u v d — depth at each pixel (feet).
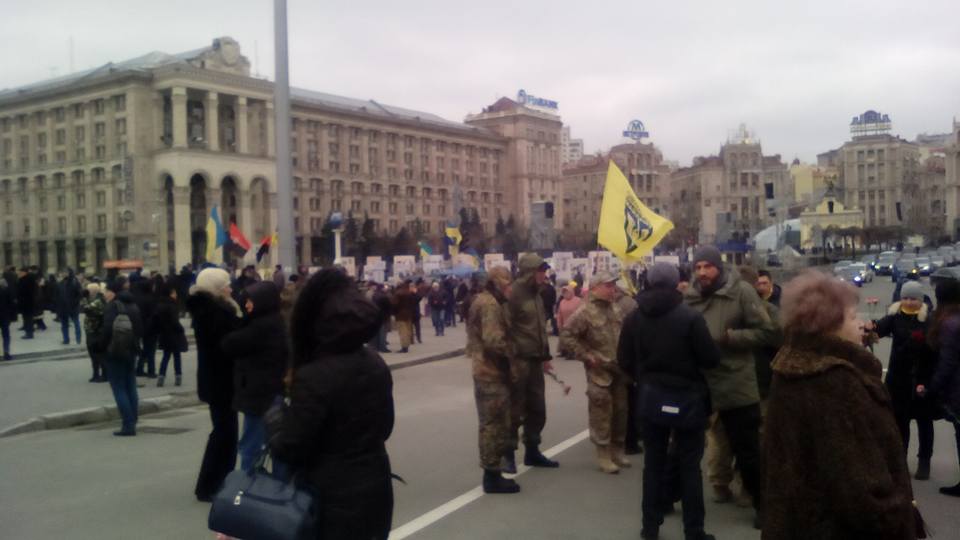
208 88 253.03
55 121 272.10
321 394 11.82
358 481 12.00
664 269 19.76
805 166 549.13
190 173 245.45
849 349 10.56
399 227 352.08
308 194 312.09
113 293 46.01
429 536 20.90
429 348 73.72
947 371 23.80
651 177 476.54
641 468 28.63
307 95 341.62
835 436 10.03
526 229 355.15
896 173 487.61
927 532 12.06
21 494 25.75
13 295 85.05
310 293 12.43
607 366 27.68
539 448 31.81
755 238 305.53
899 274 153.17
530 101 445.78
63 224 271.90
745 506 24.09
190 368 60.59
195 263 261.03
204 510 23.84
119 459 30.89
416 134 359.66
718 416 23.40
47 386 49.90
